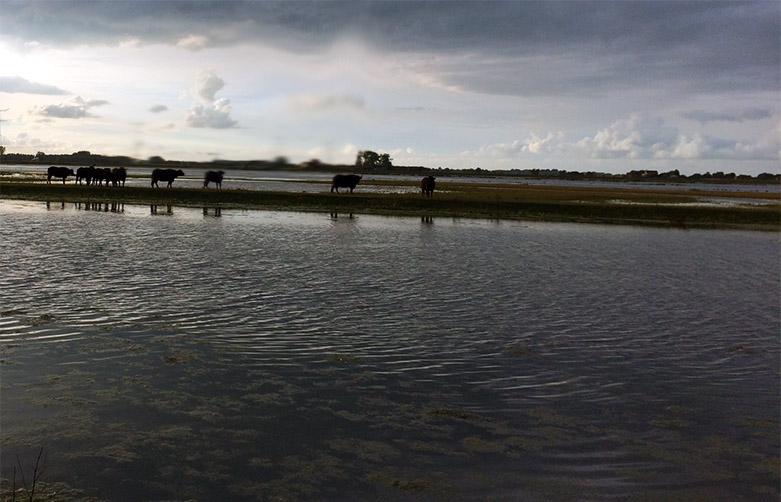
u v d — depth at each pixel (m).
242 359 8.99
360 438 6.61
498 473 5.96
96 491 5.40
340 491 5.54
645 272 17.97
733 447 6.66
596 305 13.27
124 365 8.56
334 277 15.61
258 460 6.05
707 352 9.98
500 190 68.12
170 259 17.59
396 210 38.62
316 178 102.81
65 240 20.89
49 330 10.07
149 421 6.84
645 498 5.61
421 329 10.88
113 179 54.03
